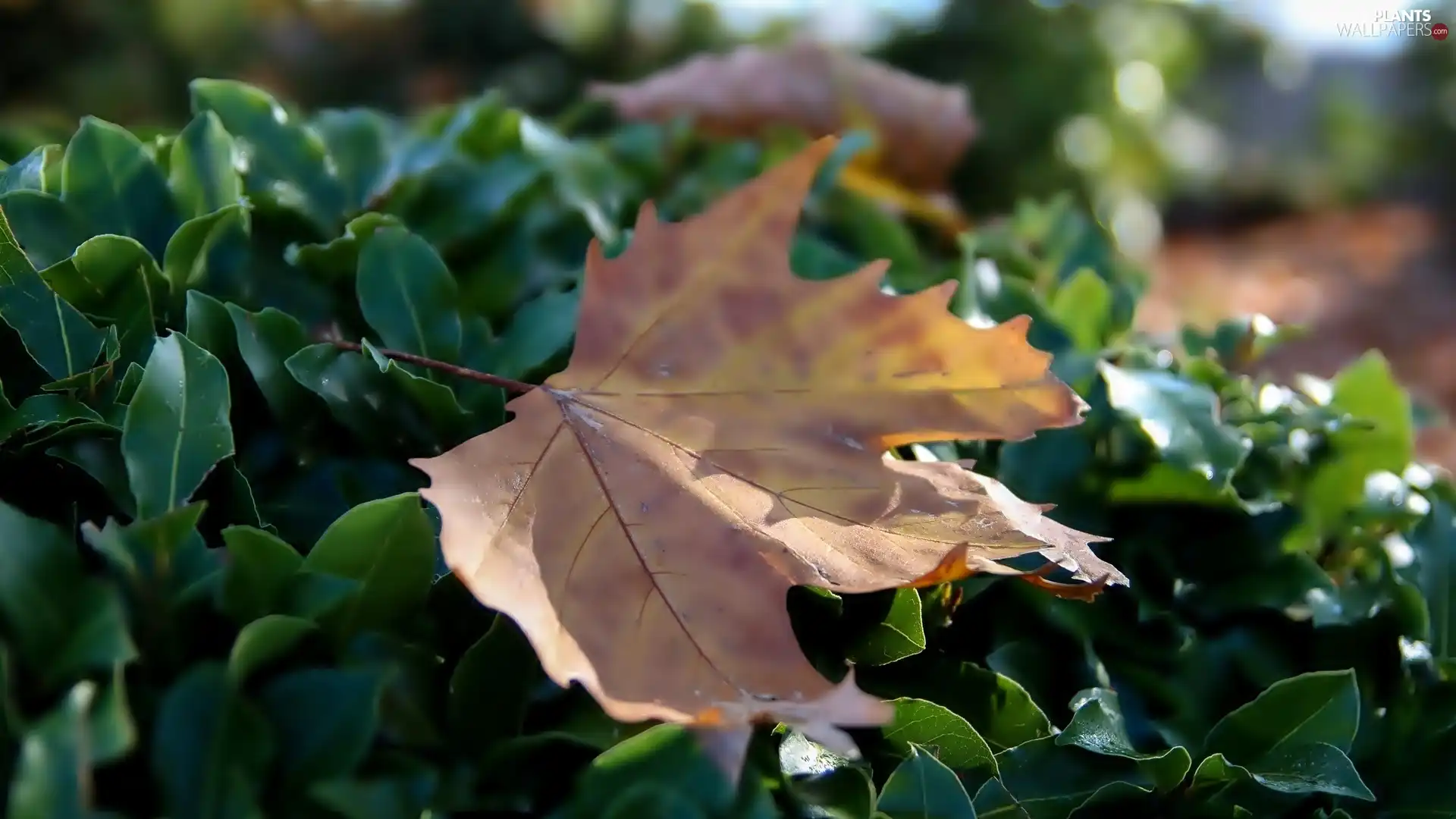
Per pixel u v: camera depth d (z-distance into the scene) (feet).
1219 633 1.92
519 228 2.05
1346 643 1.90
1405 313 7.93
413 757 1.57
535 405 1.67
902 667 1.79
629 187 2.29
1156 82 6.12
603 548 1.61
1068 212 2.48
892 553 1.63
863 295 1.68
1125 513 1.96
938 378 1.69
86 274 1.76
